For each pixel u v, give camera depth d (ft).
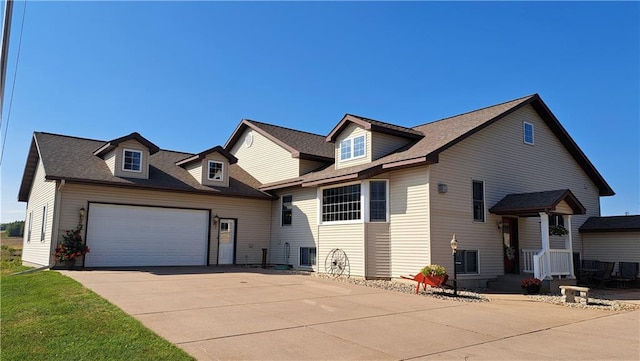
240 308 29.48
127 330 22.02
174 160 70.69
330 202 56.65
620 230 58.23
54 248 51.37
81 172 54.24
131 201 57.11
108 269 52.21
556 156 60.95
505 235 52.65
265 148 73.46
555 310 33.71
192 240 61.82
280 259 65.41
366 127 53.62
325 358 19.16
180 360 17.79
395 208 49.49
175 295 33.63
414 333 24.30
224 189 64.44
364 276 49.70
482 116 54.60
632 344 22.98
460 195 48.60
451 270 46.42
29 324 23.29
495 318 29.40
